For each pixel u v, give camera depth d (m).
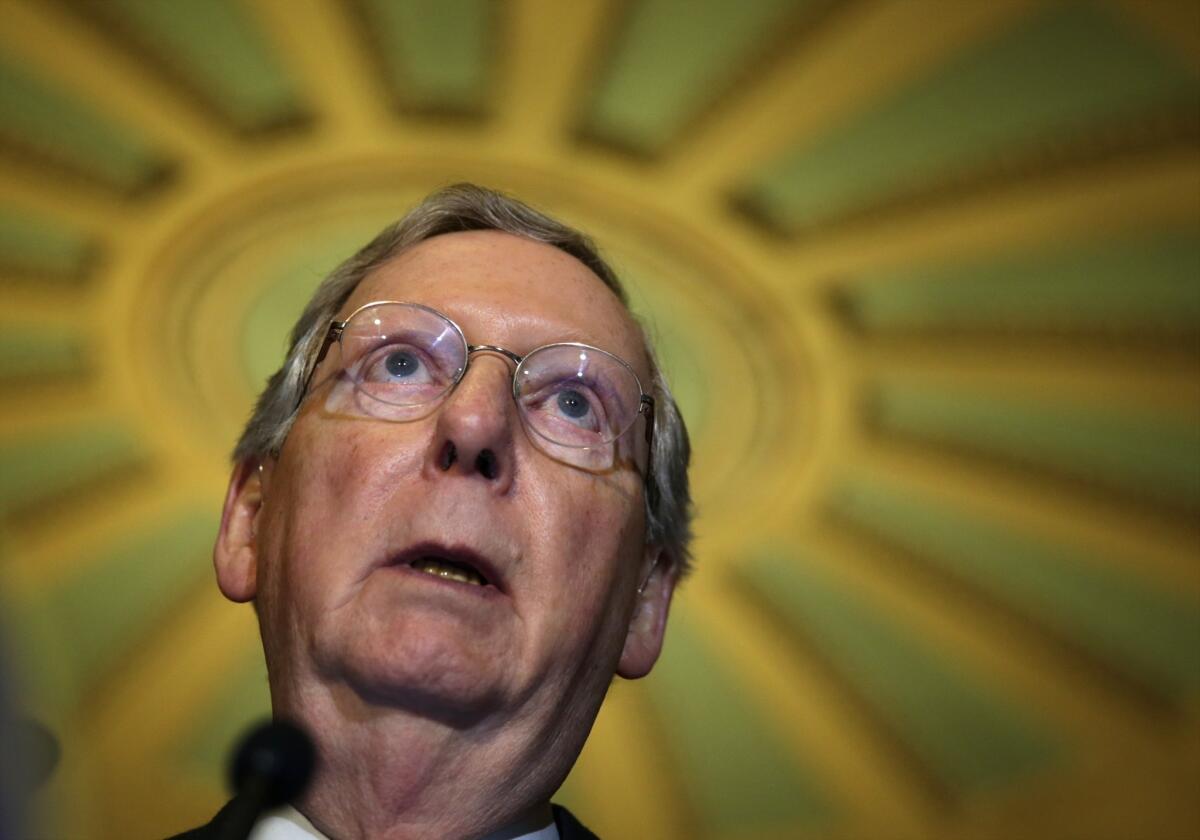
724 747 5.72
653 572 1.26
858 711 5.58
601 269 1.32
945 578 5.15
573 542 1.03
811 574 5.25
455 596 0.95
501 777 0.98
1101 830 5.39
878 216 4.14
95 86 3.88
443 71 3.91
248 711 5.48
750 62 3.76
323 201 4.25
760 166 4.06
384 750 0.95
